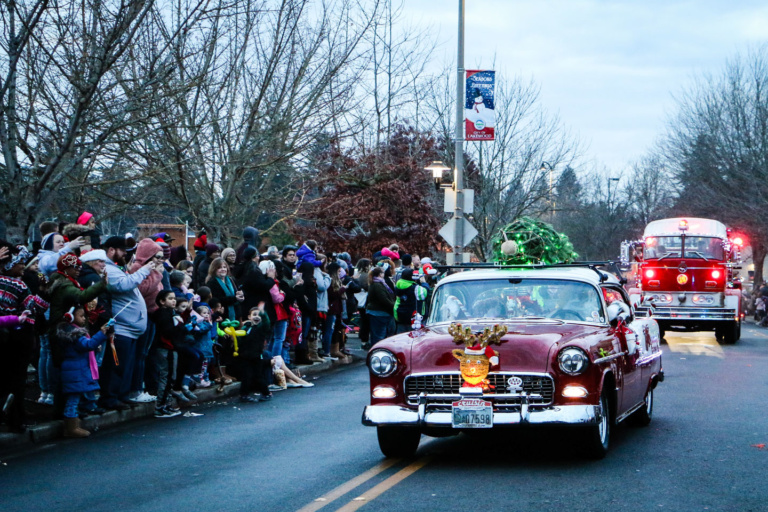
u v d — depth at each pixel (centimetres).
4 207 1160
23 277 1059
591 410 765
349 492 689
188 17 1288
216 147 1666
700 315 2361
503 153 3184
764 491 685
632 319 986
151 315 1115
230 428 1016
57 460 841
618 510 628
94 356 988
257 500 672
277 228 2381
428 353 798
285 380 1382
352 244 2836
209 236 1667
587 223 5406
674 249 2419
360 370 1644
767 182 3922
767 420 1040
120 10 1146
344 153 1959
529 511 624
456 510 630
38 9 1176
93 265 1030
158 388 1106
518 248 1238
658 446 881
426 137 3034
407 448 830
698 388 1348
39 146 1234
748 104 4166
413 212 2833
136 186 1581
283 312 1397
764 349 2150
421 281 1712
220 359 1299
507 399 773
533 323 871
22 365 925
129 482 745
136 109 1219
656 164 5316
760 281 4744
